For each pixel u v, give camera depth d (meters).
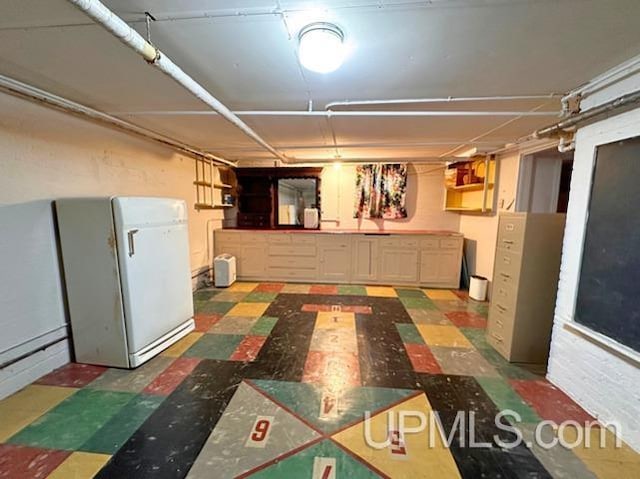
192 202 4.48
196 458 1.55
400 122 2.88
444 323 3.41
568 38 1.45
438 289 4.80
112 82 2.02
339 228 5.61
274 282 5.16
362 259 5.00
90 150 2.70
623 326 1.69
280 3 1.21
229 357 2.61
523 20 1.32
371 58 1.67
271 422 1.81
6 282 2.05
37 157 2.23
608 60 1.66
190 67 1.79
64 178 2.45
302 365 2.48
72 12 1.27
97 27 1.39
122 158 3.10
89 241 2.32
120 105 2.47
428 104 2.39
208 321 3.42
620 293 1.71
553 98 2.22
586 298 1.95
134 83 2.04
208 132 3.38
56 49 1.59
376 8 1.24
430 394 2.10
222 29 1.41
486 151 4.03
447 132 3.25
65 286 2.43
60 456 1.55
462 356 2.65
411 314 3.68
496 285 2.81
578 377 2.01
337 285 4.99
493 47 1.55
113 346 2.39
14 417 1.84
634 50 1.55
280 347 2.80
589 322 1.92
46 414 1.87
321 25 1.35
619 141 1.72
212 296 4.36
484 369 2.44
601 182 1.84
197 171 4.60
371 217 5.52
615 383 1.74
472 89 2.09
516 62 1.70
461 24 1.35
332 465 1.51
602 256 1.83
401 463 1.53
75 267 2.37
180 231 2.95
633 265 1.64
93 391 2.11
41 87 2.09
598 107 1.76
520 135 3.27
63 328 2.43
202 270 4.82
